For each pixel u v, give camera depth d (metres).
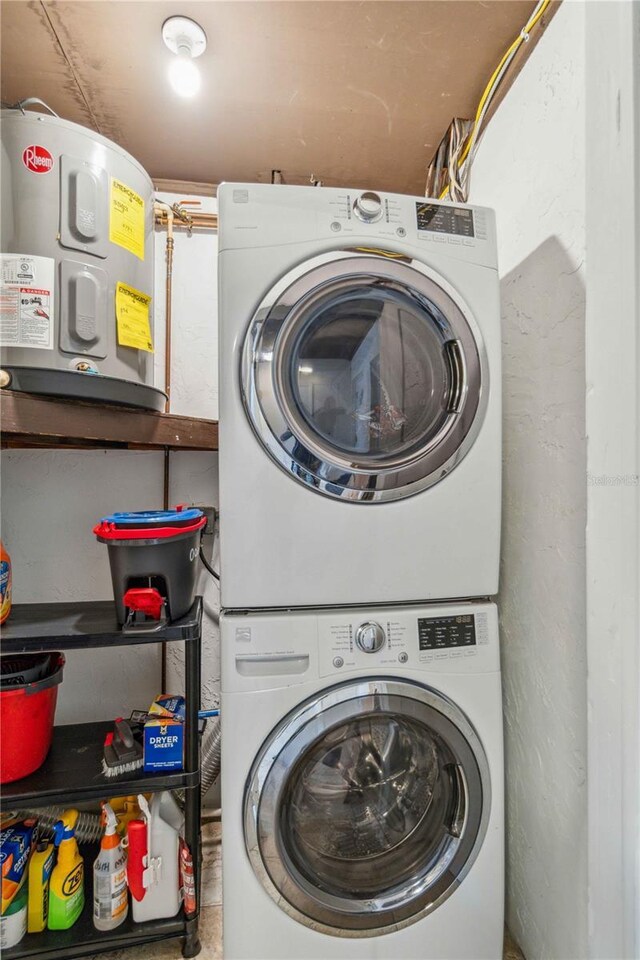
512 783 1.21
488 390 1.07
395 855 1.03
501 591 1.28
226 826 0.93
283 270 0.98
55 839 1.17
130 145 1.53
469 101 1.35
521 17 1.09
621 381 0.86
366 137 1.50
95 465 1.59
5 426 0.95
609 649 0.88
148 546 1.07
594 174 0.90
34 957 1.05
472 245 1.07
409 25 1.11
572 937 0.96
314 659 0.97
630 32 0.84
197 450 1.65
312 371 1.03
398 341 1.07
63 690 1.57
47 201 1.05
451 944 0.99
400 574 1.03
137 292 1.21
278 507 0.99
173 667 1.63
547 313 1.07
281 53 1.18
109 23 1.11
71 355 1.07
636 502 0.85
